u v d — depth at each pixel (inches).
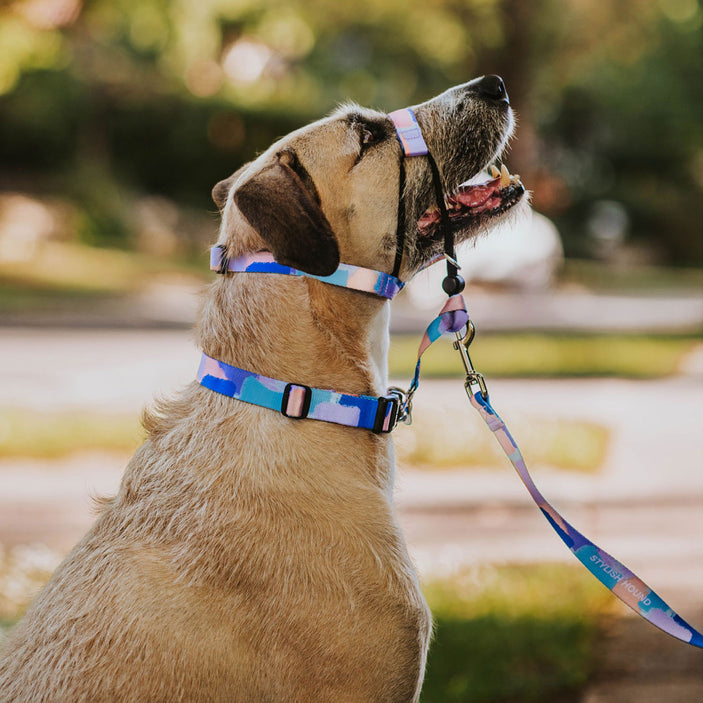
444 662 177.6
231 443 108.7
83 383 437.1
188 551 103.7
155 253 1020.5
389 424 114.9
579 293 974.4
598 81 1491.1
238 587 101.6
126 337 585.9
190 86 1318.9
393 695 105.2
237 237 117.0
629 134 1636.3
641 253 1524.4
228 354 113.4
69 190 1037.2
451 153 130.4
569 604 207.0
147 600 100.6
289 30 1074.7
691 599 210.4
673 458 341.7
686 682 175.5
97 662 98.7
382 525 108.4
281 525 104.3
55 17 766.5
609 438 366.9
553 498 293.0
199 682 98.4
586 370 513.7
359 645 102.5
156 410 117.0
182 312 698.2
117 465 317.4
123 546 105.9
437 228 130.0
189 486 107.7
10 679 102.0
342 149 121.2
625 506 283.9
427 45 1054.4
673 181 1662.2
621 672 180.1
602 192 1598.2
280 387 110.1
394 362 505.0
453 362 518.6
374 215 121.3
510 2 977.5
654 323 740.0
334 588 102.8
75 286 768.3
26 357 505.0
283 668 101.1
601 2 1021.8
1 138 1057.5
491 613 200.2
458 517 272.5
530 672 176.2
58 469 310.8
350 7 1036.5
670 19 1294.3
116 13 953.5
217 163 1221.1
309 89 1397.6
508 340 596.4
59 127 1082.1
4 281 757.3
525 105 1025.5
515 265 920.3
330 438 110.6
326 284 115.8
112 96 1167.0
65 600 104.1
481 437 348.5
